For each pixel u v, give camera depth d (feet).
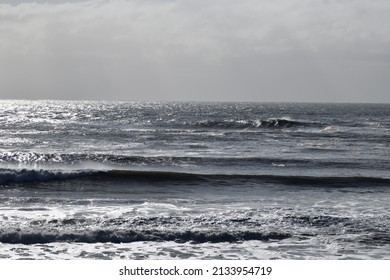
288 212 89.76
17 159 154.61
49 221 79.41
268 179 126.82
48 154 160.25
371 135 269.23
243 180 125.80
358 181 126.11
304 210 92.12
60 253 67.00
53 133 258.57
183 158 160.97
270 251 69.36
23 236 71.20
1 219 80.64
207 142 222.48
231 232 75.36
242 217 85.05
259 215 86.79
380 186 121.90
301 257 66.95
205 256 67.05
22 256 65.36
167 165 153.17
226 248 70.64
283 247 71.15
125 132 267.80
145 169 147.84
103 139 230.68
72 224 78.33
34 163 151.64
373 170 150.30
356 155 183.01
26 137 236.02
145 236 73.61
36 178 124.98
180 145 209.05
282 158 169.78
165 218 82.43
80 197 104.94
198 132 274.57
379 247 71.41
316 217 85.51
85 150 189.57
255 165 154.92
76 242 71.51
